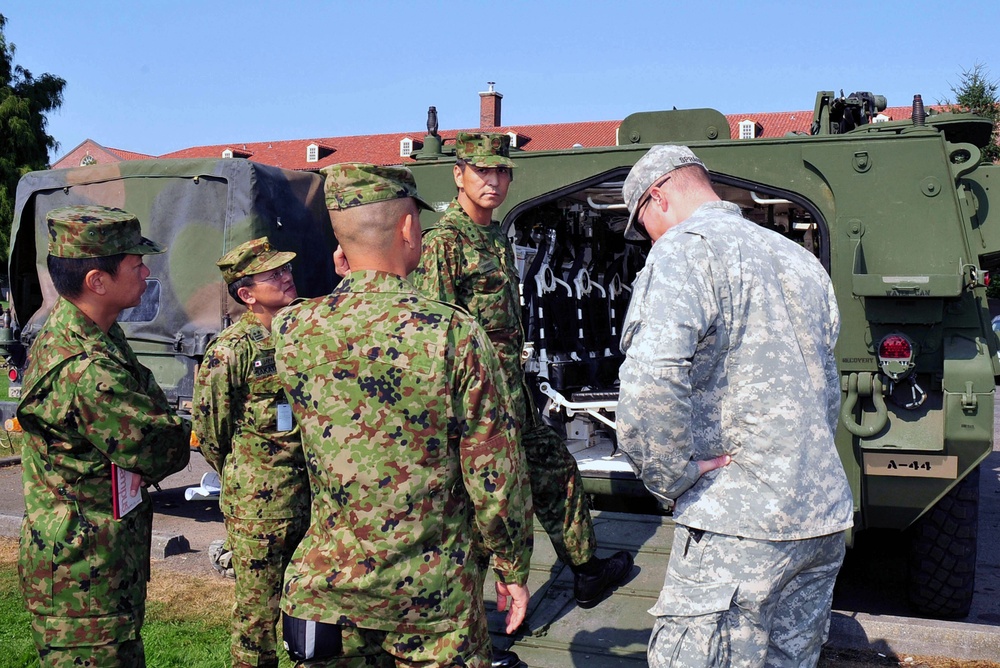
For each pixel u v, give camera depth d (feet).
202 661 12.53
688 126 14.53
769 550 7.57
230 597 15.07
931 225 12.80
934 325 12.55
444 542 6.92
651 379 7.38
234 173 17.72
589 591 11.77
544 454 11.73
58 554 8.21
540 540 13.92
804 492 7.58
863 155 12.96
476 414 6.81
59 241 8.31
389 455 6.71
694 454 7.84
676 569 7.97
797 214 18.61
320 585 6.80
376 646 6.97
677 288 7.56
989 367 12.27
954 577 14.05
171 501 23.21
